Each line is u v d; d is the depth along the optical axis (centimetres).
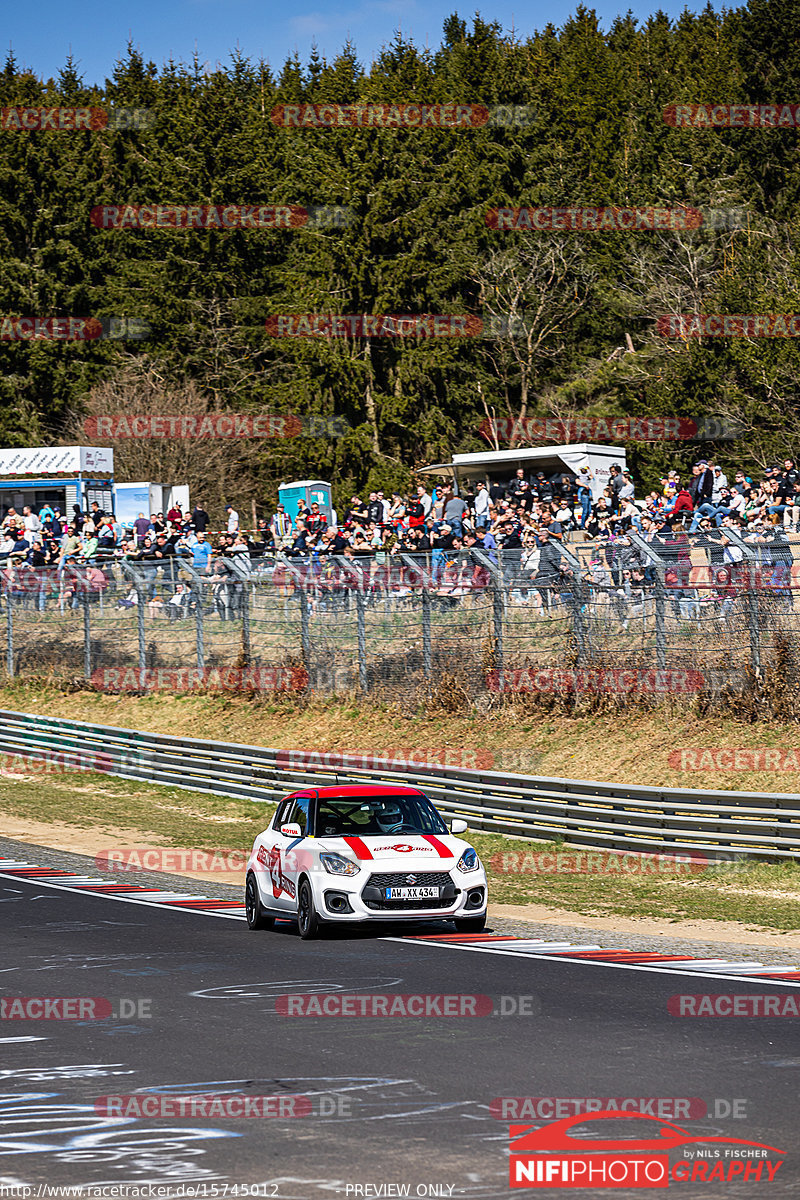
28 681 12612
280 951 4550
